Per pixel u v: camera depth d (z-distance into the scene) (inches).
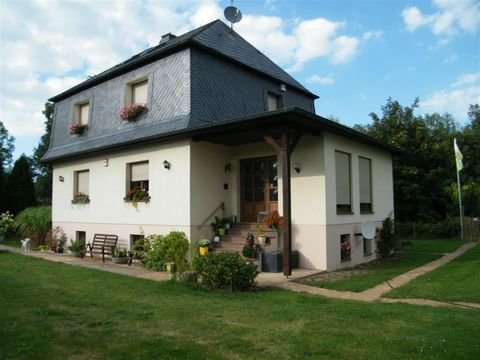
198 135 429.4
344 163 461.1
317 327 198.2
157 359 160.1
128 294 284.2
